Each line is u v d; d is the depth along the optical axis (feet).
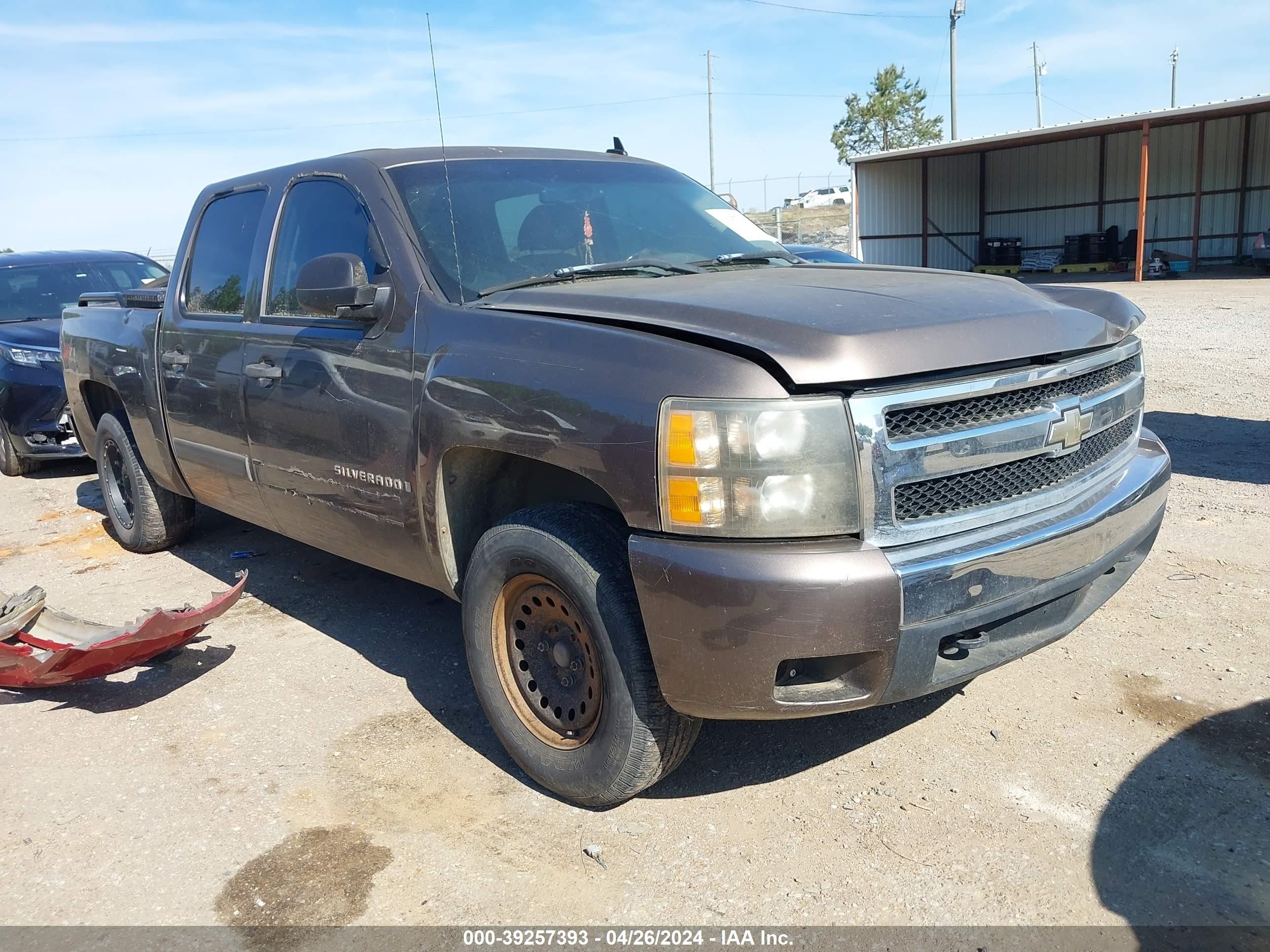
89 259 30.78
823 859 8.80
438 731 11.46
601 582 8.70
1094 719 10.85
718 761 10.54
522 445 9.04
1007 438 8.51
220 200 14.92
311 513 12.48
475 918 8.26
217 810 10.02
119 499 19.02
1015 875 8.45
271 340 12.62
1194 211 92.99
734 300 9.02
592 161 13.62
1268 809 9.13
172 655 13.99
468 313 10.02
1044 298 10.11
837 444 7.77
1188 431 23.35
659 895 8.44
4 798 10.43
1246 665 11.80
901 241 104.17
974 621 8.23
